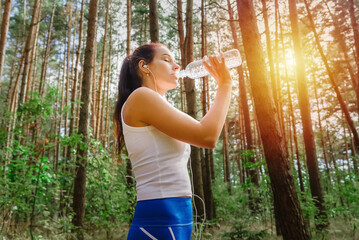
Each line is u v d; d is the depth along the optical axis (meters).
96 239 5.98
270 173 3.65
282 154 3.59
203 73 1.38
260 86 3.67
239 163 19.17
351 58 15.16
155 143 0.85
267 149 3.66
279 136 3.63
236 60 1.50
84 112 6.36
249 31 3.77
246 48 3.78
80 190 6.05
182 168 0.87
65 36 18.97
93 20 6.84
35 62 14.81
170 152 0.86
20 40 17.98
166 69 1.03
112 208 6.05
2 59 5.89
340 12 13.62
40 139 5.32
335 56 14.41
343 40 13.85
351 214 6.62
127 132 0.89
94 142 6.46
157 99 0.85
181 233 0.80
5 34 5.97
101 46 19.98
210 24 12.66
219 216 9.67
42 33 18.44
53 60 20.42
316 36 10.19
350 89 16.17
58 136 5.17
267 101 3.65
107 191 6.36
